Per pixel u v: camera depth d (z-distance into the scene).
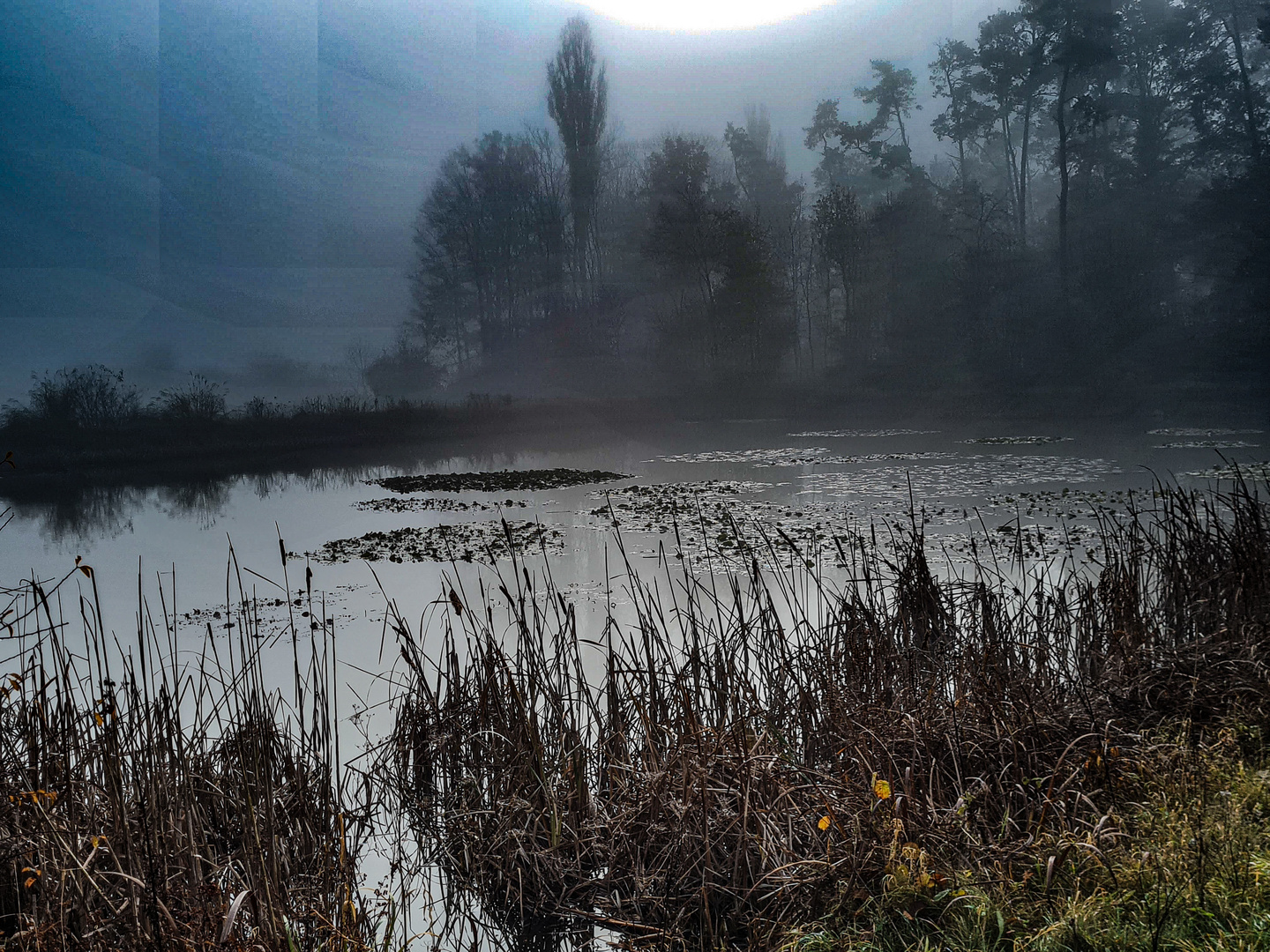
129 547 11.40
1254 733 3.37
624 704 4.17
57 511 15.70
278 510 14.61
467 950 3.11
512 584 8.09
